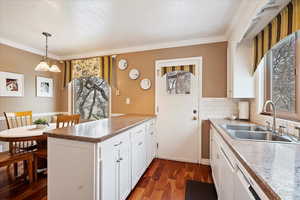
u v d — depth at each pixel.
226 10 1.92
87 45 3.17
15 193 1.86
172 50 2.98
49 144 1.42
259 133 1.58
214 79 2.73
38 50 3.48
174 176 2.33
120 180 1.59
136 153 2.03
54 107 3.91
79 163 1.31
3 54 2.90
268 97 1.98
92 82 3.84
